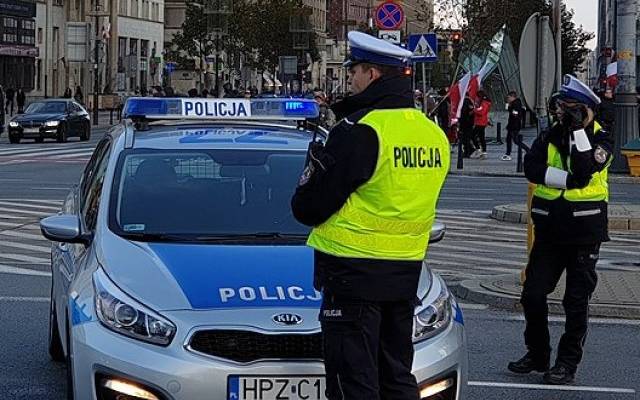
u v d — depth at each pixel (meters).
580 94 7.95
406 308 5.64
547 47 12.44
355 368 5.45
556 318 11.06
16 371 8.60
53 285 8.61
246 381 5.84
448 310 6.45
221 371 5.82
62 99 46.44
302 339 5.92
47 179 26.95
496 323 10.81
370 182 5.43
